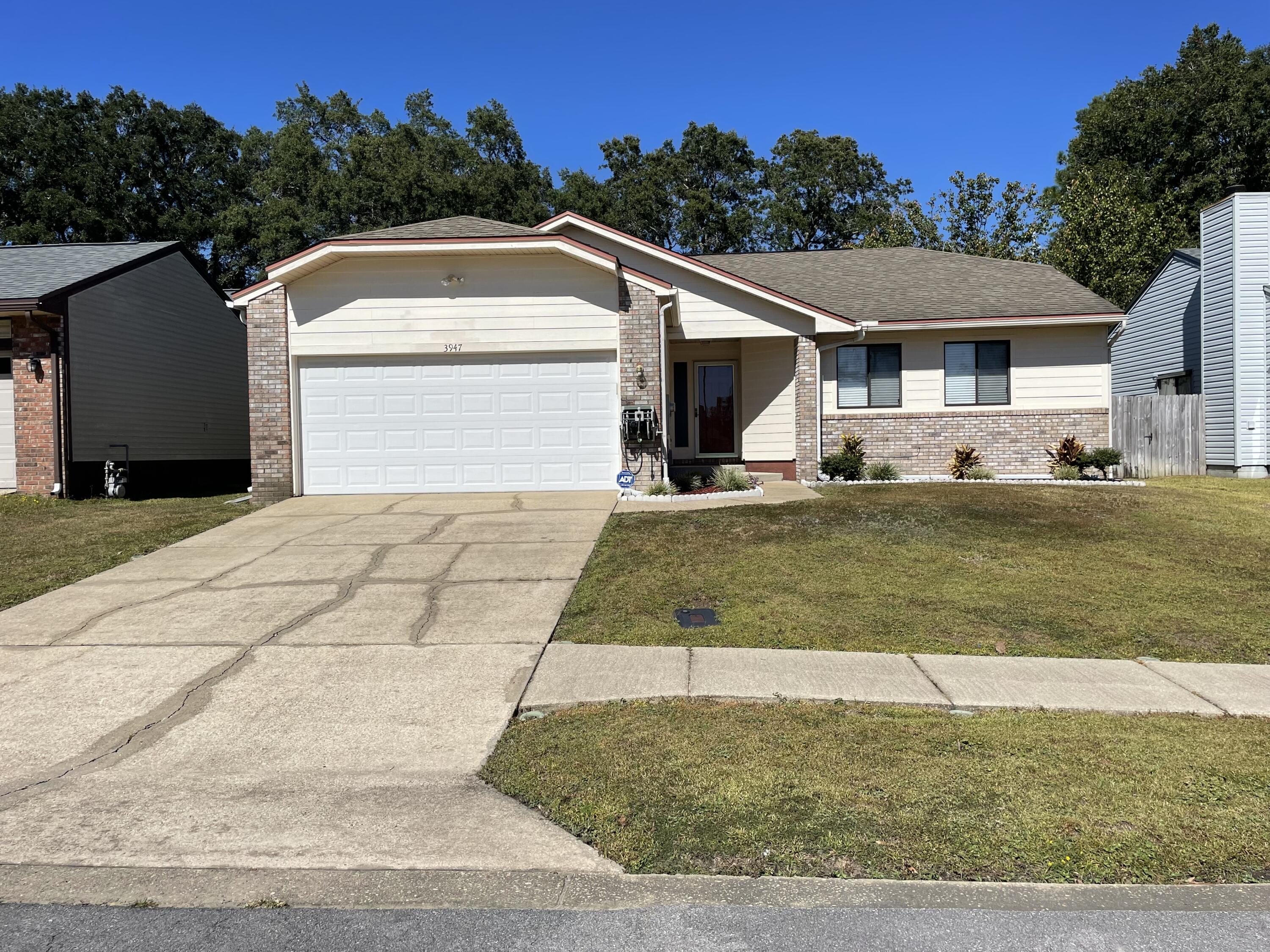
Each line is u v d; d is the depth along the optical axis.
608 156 50.25
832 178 48.19
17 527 11.53
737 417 17.50
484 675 6.03
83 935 3.15
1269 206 17.83
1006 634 6.99
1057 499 12.56
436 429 13.62
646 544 9.77
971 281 18.94
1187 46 43.31
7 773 4.55
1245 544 9.91
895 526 10.57
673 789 4.27
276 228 37.22
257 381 13.50
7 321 15.25
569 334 13.52
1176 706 5.47
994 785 4.26
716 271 15.44
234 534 10.82
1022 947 3.04
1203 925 3.17
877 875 3.50
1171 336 21.67
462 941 3.11
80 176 38.81
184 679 5.97
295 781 4.45
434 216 39.28
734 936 3.12
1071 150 43.72
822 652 6.57
